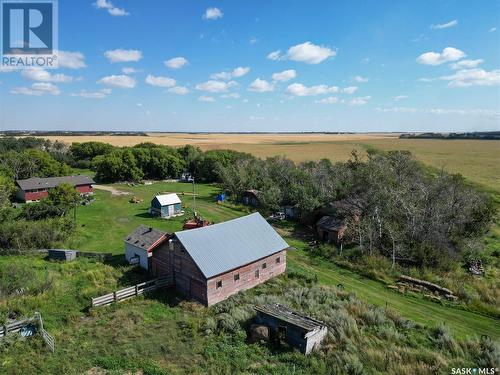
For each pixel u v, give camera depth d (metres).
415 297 30.45
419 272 35.47
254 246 32.44
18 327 23.16
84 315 25.97
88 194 74.81
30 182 71.38
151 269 33.91
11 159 87.75
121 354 21.02
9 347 21.61
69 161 125.25
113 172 94.50
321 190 55.62
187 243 29.19
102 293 28.86
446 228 41.00
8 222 44.31
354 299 28.02
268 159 96.81
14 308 26.09
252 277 31.48
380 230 40.50
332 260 39.25
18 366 19.78
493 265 38.41
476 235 41.81
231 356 20.62
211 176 99.31
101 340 22.61
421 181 51.88
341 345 21.47
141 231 37.06
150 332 23.48
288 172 73.00
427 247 37.75
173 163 104.06
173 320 25.33
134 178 95.94
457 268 36.34
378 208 42.44
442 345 21.70
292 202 58.53
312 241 46.12
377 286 32.69
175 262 30.58
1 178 65.00
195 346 21.78
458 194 43.62
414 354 20.23
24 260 37.25
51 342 21.62
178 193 79.50
